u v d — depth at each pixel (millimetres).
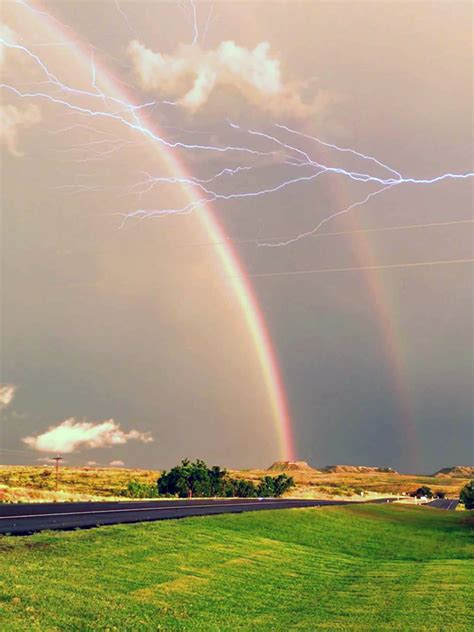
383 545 53719
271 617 25578
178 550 34750
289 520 56844
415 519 77562
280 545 44188
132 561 30234
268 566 36156
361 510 79000
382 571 39938
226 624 23547
